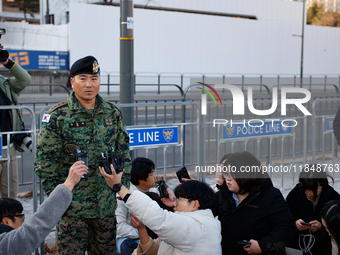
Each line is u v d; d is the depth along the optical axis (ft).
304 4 94.12
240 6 85.25
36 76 66.23
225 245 8.29
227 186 8.26
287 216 7.80
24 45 65.26
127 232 10.30
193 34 78.74
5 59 12.62
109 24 69.67
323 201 9.51
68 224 8.55
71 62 66.90
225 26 82.64
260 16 88.74
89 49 68.18
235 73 84.89
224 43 82.84
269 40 89.25
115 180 7.36
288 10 92.02
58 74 68.13
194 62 79.36
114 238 9.07
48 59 66.80
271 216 7.82
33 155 11.85
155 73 75.00
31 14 77.30
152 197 9.68
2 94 12.56
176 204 7.78
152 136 14.47
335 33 102.17
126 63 15.69
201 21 79.46
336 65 103.91
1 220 8.02
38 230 6.14
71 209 8.43
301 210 9.89
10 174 12.55
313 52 98.27
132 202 7.08
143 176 10.44
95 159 8.55
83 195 8.47
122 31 15.60
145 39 73.26
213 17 81.05
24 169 21.77
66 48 68.08
